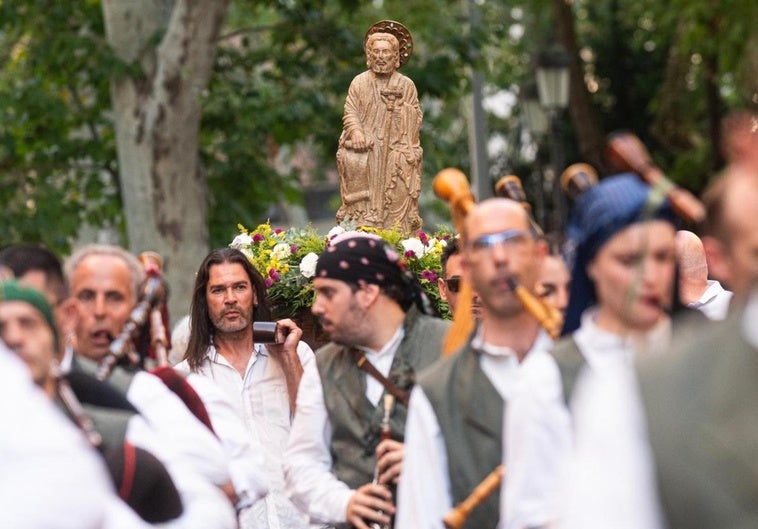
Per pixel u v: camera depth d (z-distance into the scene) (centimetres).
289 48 3541
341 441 1018
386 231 1569
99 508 625
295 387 1362
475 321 1103
